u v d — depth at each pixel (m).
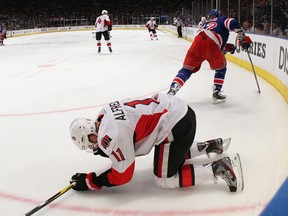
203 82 5.93
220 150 2.63
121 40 17.80
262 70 6.04
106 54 11.05
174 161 2.11
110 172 2.08
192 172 2.14
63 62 9.32
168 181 2.17
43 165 2.78
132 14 33.62
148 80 6.26
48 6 33.94
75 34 26.16
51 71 7.74
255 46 6.50
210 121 3.69
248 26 8.66
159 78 6.43
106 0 34.31
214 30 4.18
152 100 2.14
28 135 3.51
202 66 8.00
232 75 6.51
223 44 4.30
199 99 4.70
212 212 1.99
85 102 4.76
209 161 2.64
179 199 2.15
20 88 5.91
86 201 2.18
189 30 16.94
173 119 2.05
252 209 1.99
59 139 3.35
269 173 2.43
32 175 2.61
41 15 33.06
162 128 2.04
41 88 5.84
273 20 6.47
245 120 3.67
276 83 5.10
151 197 2.19
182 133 2.07
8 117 4.16
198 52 4.18
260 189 2.20
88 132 1.99
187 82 5.98
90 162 2.80
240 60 7.70
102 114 2.10
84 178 2.20
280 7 6.20
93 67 8.15
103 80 6.38
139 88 5.59
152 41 16.67
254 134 3.24
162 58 9.67
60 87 5.86
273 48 5.30
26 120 4.01
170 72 7.12
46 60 9.95
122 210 2.07
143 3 33.81
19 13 31.56
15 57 11.16
